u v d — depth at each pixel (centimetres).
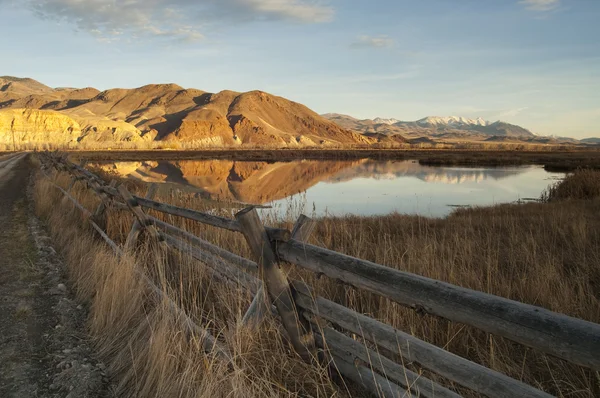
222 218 361
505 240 827
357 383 266
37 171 2678
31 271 571
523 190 2744
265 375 270
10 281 529
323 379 278
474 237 829
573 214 1065
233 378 250
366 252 647
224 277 401
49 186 1389
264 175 4184
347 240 739
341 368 271
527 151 11494
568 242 743
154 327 346
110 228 740
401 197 2300
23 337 372
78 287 501
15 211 1125
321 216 1277
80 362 331
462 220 1145
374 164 6275
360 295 414
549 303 418
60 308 441
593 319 378
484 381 181
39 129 16262
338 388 271
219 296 387
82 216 874
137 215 583
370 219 1167
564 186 1898
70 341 370
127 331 368
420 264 521
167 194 1073
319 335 293
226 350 299
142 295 432
